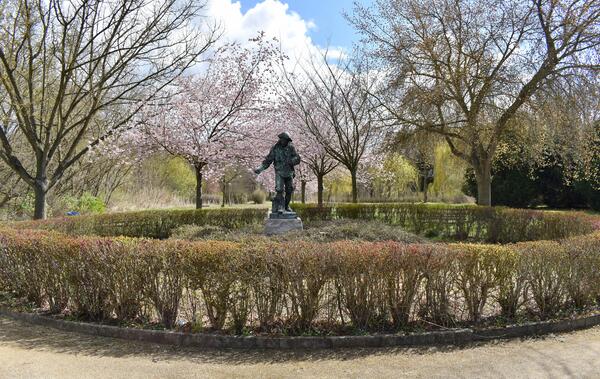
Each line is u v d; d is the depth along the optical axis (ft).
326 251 16.74
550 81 43.98
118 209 69.46
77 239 19.31
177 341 16.33
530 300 19.27
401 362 14.40
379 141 57.93
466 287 17.83
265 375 13.43
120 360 14.66
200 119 52.49
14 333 17.65
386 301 16.98
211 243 17.93
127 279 17.67
